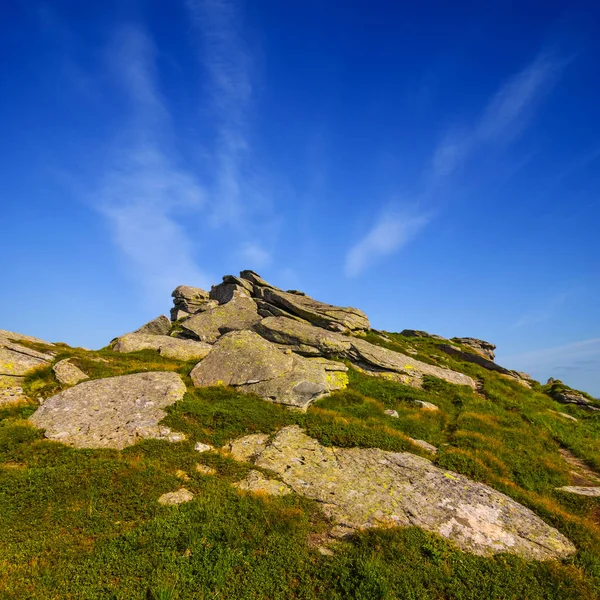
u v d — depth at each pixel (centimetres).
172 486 1560
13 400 2289
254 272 5953
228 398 2512
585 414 3866
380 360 3594
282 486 1650
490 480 1886
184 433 2006
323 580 1159
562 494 1938
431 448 2169
